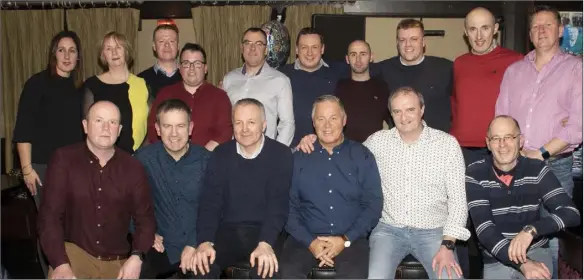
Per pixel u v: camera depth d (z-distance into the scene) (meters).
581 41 4.53
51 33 4.98
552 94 3.19
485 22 3.41
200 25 4.83
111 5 4.91
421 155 3.01
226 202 3.05
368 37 4.82
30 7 4.98
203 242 2.90
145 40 5.02
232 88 3.71
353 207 3.03
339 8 4.73
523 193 2.90
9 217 4.03
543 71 3.23
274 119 3.66
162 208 3.06
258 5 4.79
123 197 2.91
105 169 2.89
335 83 3.81
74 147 2.93
